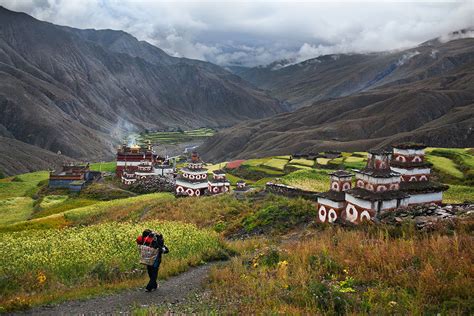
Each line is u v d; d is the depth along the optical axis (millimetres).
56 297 15211
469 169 57938
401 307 11023
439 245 15539
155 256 16094
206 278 17859
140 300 14883
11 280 17562
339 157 104625
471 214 23000
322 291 12406
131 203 65562
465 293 11469
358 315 10820
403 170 33438
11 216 74375
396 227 22125
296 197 44156
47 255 21938
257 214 36719
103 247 23891
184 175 83125
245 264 19531
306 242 21938
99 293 15781
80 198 90500
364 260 15727
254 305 12352
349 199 30609
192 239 26734
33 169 187625
